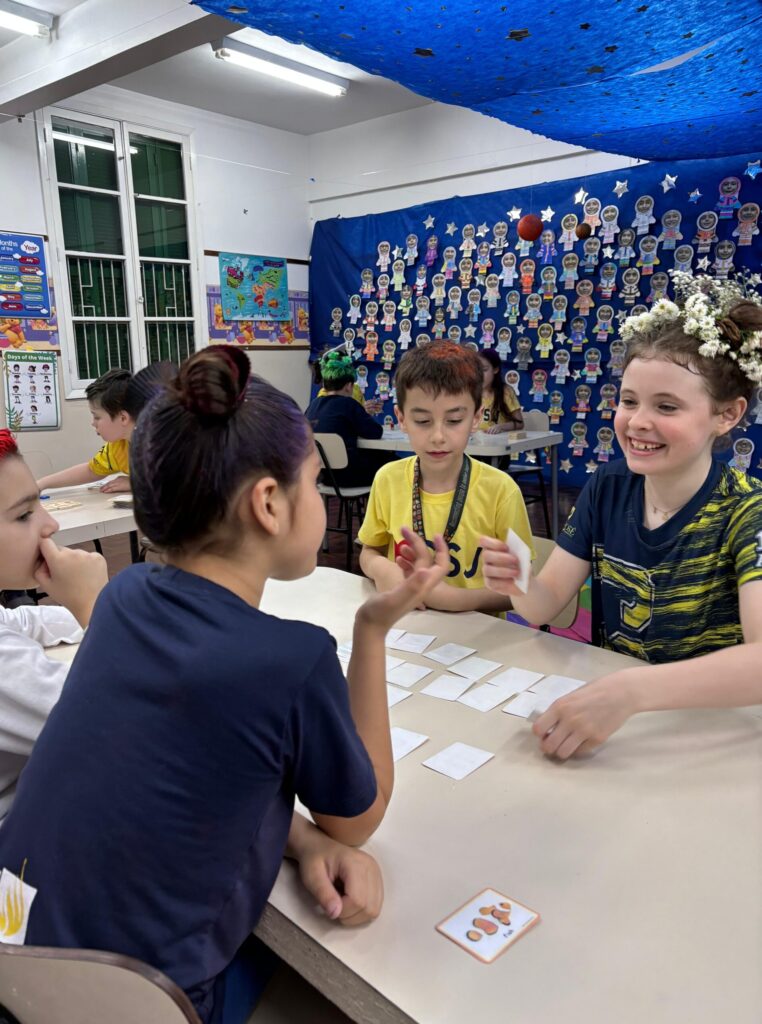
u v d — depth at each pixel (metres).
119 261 5.52
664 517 1.24
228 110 5.84
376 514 1.72
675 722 0.97
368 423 4.30
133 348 5.64
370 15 2.13
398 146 6.19
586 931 0.63
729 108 3.17
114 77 3.76
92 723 0.61
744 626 1.04
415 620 1.39
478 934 0.63
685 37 2.33
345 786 0.66
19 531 1.06
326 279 6.89
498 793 0.83
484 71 2.65
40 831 0.60
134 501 0.65
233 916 0.62
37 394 5.10
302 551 0.68
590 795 0.82
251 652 0.59
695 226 4.95
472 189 5.95
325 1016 0.78
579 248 5.45
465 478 1.62
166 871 0.58
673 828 0.76
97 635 0.66
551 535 4.64
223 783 0.59
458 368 1.50
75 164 5.14
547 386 5.80
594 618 1.43
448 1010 0.56
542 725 0.91
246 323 6.46
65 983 0.54
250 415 0.61
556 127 3.55
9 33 3.92
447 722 1.00
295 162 6.66
